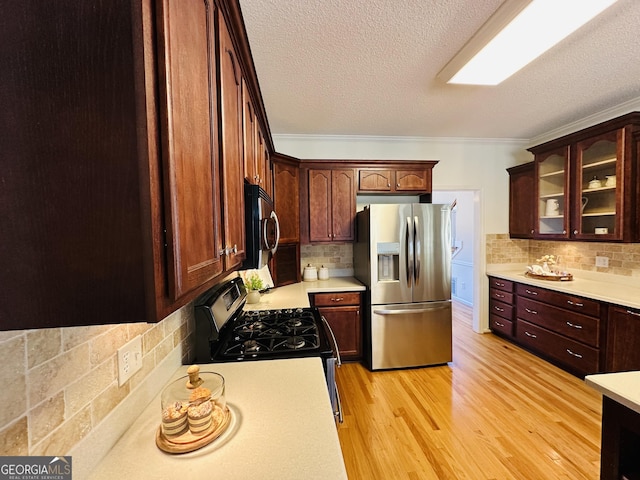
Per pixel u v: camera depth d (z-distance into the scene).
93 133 0.45
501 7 1.34
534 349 3.06
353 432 1.92
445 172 3.58
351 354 2.92
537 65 1.92
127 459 0.73
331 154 3.41
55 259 0.46
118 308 0.47
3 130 0.44
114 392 0.79
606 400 0.97
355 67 1.91
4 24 0.43
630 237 2.35
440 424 1.98
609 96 2.40
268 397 1.00
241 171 1.27
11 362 0.52
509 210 3.67
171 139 0.50
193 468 0.70
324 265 3.52
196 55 0.68
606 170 2.56
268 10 1.40
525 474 1.58
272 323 1.80
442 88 2.22
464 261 5.32
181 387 0.86
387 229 2.79
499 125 3.08
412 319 2.80
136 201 0.46
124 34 0.45
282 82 2.10
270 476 0.67
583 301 2.48
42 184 0.45
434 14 1.44
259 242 1.41
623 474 0.93
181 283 0.54
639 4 1.37
